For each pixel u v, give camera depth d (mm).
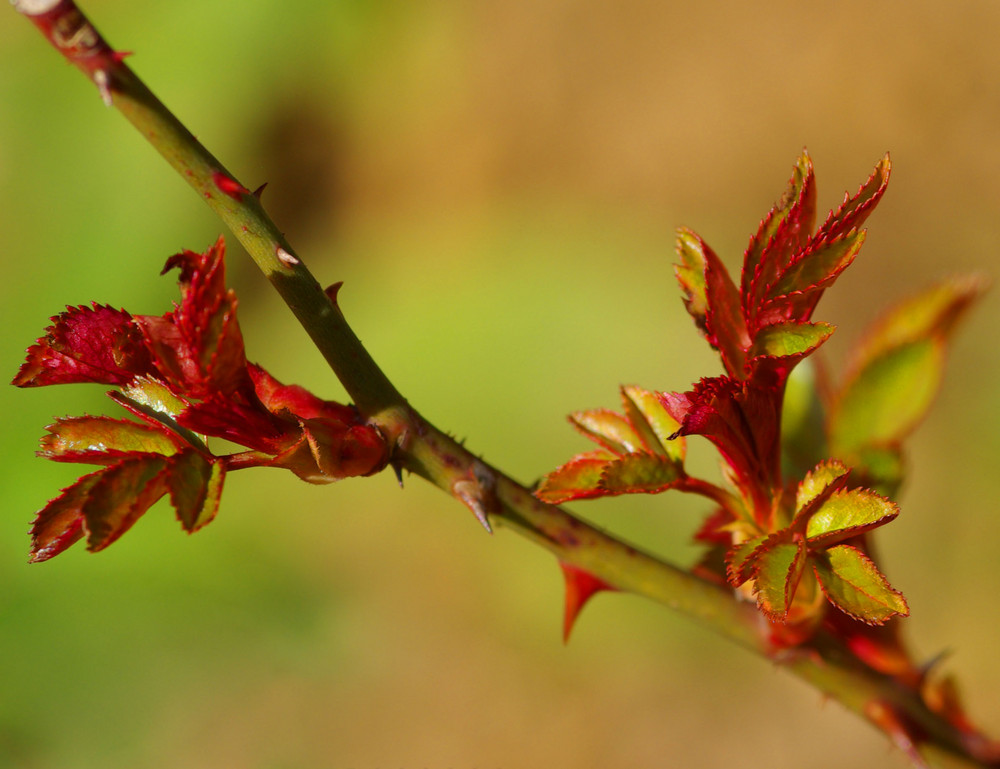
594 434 479
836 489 460
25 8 449
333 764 1012
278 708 1020
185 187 1198
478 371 1051
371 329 1161
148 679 1005
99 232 1183
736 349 465
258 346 1158
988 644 985
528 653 1062
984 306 1119
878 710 488
